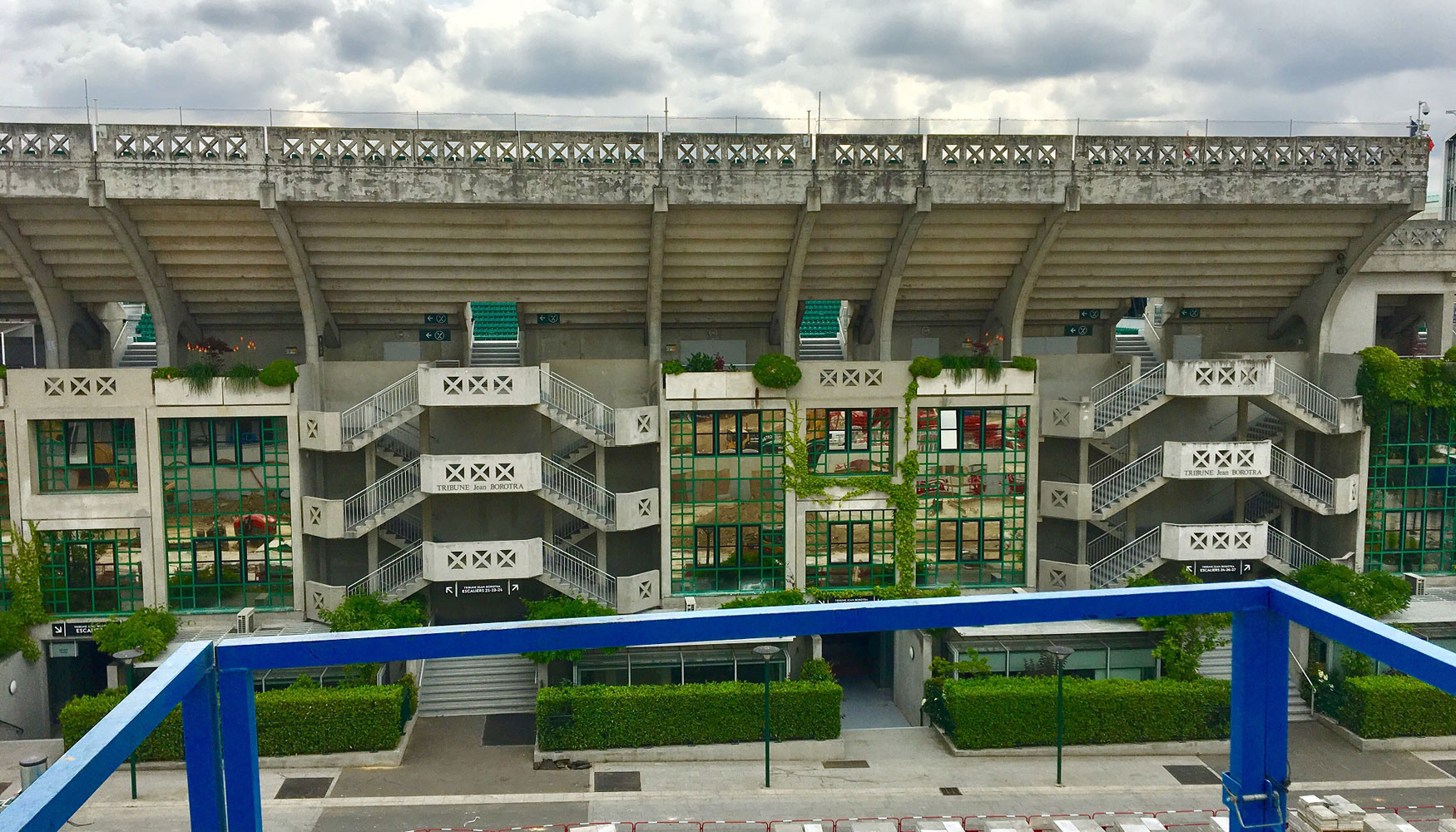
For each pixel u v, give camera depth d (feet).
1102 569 106.52
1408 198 98.02
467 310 108.47
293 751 89.56
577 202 91.91
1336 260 107.14
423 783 86.63
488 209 93.66
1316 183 97.25
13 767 86.07
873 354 109.70
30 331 109.81
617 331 111.65
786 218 97.09
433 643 22.47
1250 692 24.63
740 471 102.63
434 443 107.65
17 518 95.66
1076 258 105.19
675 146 92.27
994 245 102.78
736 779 88.48
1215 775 89.35
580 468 104.99
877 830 62.28
